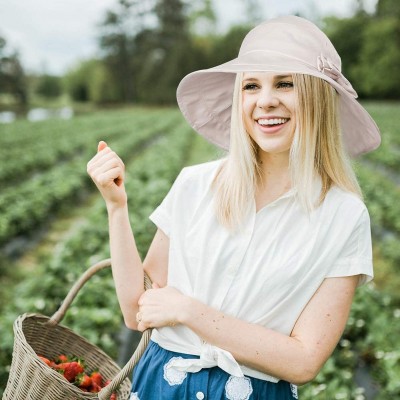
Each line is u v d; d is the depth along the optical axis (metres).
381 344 5.64
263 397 1.86
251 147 1.95
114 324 5.53
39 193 11.43
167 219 2.09
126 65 96.94
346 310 1.85
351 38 72.31
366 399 5.13
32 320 2.24
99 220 9.17
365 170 15.69
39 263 8.69
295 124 1.86
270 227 1.89
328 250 1.84
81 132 33.41
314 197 1.88
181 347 1.92
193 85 2.18
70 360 2.35
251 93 1.90
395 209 10.73
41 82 142.38
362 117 2.05
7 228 9.09
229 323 1.82
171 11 90.69
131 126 37.81
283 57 1.83
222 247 1.91
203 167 2.10
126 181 12.41
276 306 1.84
